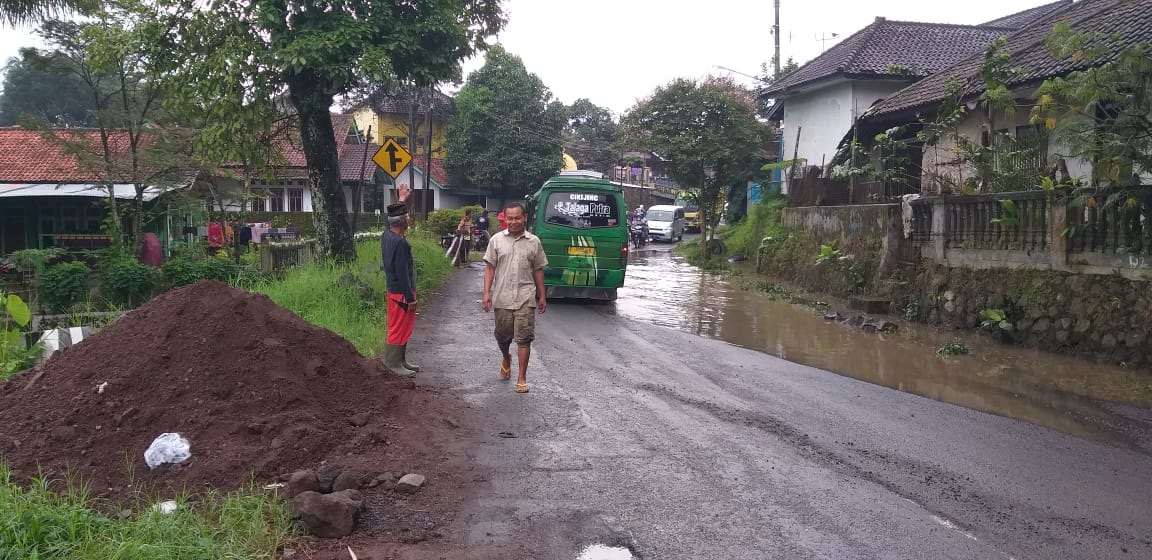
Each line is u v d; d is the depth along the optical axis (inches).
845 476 211.5
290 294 412.5
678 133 1058.7
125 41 486.9
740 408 282.7
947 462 225.0
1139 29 506.0
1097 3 677.3
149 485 175.5
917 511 187.6
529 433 241.4
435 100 1600.6
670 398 295.0
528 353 297.4
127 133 660.1
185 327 222.1
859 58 961.5
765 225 975.0
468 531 168.9
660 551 162.9
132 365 207.6
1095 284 395.9
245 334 226.7
